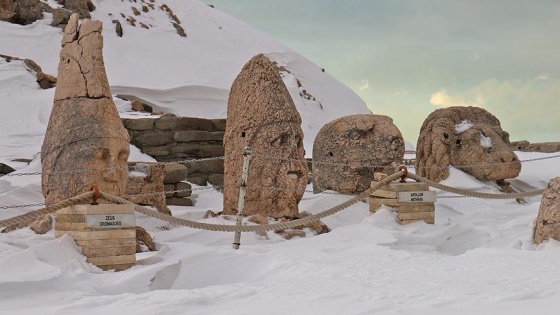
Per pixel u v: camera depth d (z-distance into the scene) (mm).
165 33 51531
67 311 6391
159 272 8227
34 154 19656
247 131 13117
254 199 12945
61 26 43406
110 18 49375
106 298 6805
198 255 8859
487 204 16250
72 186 9984
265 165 12930
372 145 15711
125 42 47812
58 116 10328
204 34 54125
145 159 19859
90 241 8594
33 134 23781
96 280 7961
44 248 8289
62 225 8906
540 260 8617
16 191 14773
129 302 6609
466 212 15344
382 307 6047
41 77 30500
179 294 6859
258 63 13297
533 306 5855
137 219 12773
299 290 6918
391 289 6859
